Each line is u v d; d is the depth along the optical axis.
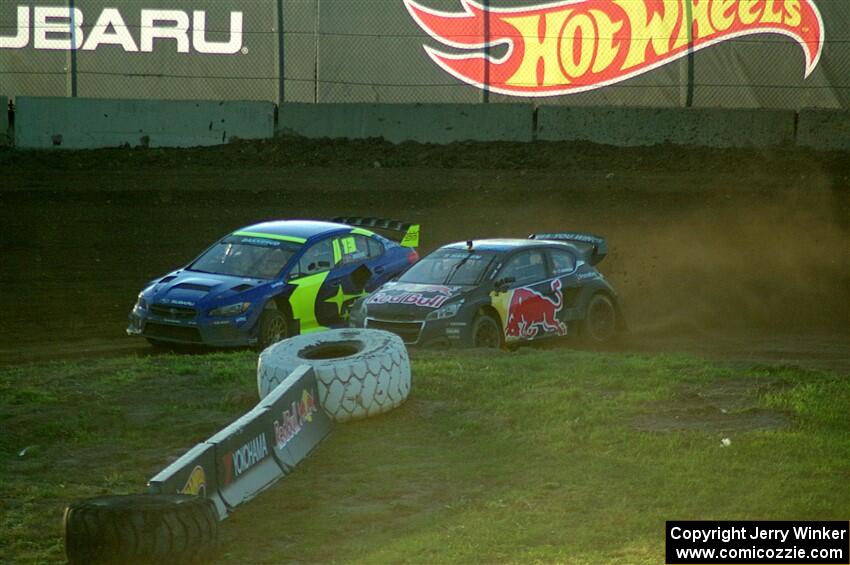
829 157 93.19
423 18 98.62
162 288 54.84
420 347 51.41
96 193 84.31
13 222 77.75
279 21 98.00
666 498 29.39
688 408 37.44
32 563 25.95
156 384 41.75
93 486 31.55
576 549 26.30
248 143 95.44
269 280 55.31
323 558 26.25
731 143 95.44
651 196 86.69
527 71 99.12
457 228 79.88
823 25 97.38
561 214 83.12
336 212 82.56
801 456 32.41
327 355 39.09
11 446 34.97
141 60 97.50
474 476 31.69
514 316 54.00
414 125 97.00
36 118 92.25
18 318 61.19
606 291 58.84
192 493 27.14
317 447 34.34
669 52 98.56
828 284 71.19
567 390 39.31
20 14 95.88
